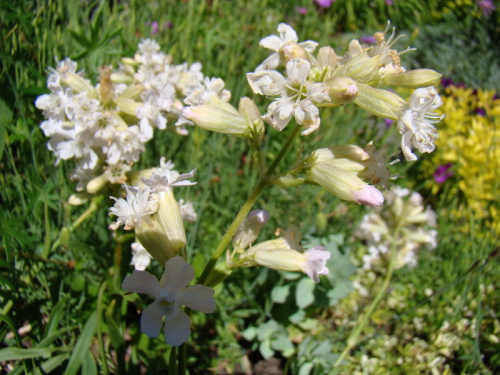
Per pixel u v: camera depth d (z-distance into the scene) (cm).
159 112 14
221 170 21
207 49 26
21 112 15
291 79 10
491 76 43
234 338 19
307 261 11
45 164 17
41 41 17
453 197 27
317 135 25
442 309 21
